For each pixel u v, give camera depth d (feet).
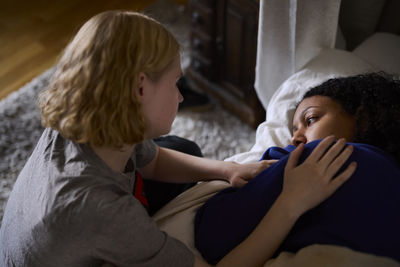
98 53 1.96
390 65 3.79
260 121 6.10
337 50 3.89
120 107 1.98
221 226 2.49
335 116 2.71
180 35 7.66
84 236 2.04
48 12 8.41
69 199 2.04
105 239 2.05
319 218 2.16
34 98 6.55
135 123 2.06
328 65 3.78
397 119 2.61
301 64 4.03
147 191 3.46
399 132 2.61
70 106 2.02
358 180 2.17
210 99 6.72
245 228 2.40
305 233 2.16
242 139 6.05
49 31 8.01
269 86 4.38
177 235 2.71
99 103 1.96
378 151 2.42
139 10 8.27
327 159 2.21
